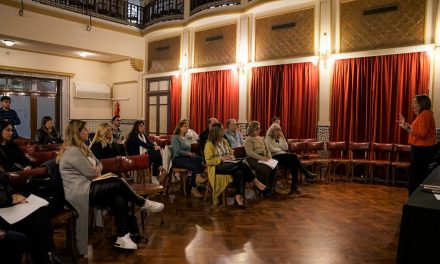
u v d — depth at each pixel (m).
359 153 7.06
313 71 7.48
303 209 4.55
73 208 2.97
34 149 4.99
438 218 1.81
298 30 7.73
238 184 4.61
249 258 2.94
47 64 10.52
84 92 11.34
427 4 6.22
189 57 9.84
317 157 6.84
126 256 2.97
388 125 6.63
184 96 10.00
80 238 2.97
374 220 4.06
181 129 5.34
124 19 10.45
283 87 7.90
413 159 3.91
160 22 10.17
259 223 3.93
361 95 6.94
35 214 2.53
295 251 3.10
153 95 10.94
